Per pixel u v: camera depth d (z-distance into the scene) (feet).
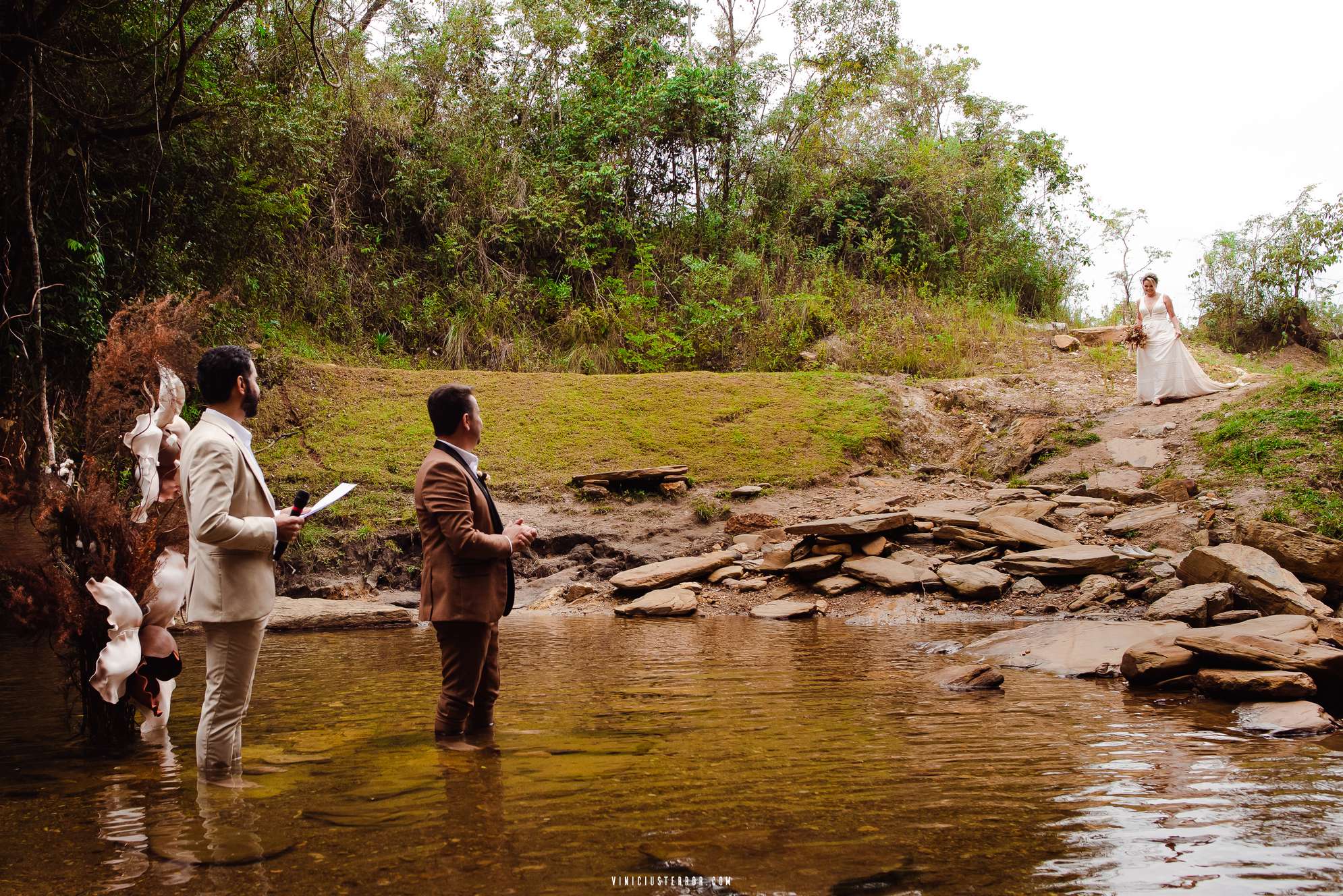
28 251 24.95
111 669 13.52
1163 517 32.24
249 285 48.32
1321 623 19.40
